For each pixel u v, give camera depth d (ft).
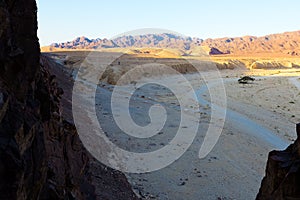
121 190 64.95
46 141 40.93
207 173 82.84
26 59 35.81
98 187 59.82
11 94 30.25
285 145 110.42
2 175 24.34
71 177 44.91
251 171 86.02
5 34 31.07
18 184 24.59
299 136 38.50
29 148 29.63
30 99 35.88
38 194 30.91
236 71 433.07
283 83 288.51
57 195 34.83
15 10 35.12
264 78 334.03
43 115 42.04
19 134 27.37
